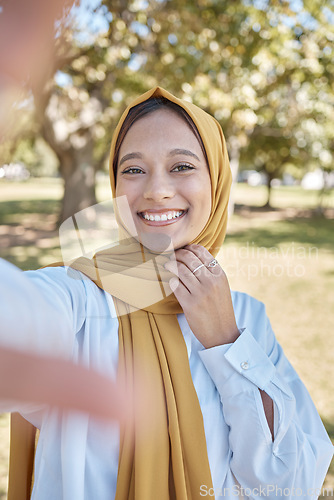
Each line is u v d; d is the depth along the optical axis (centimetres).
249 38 795
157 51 756
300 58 873
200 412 117
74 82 932
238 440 120
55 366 14
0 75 12
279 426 121
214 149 138
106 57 728
